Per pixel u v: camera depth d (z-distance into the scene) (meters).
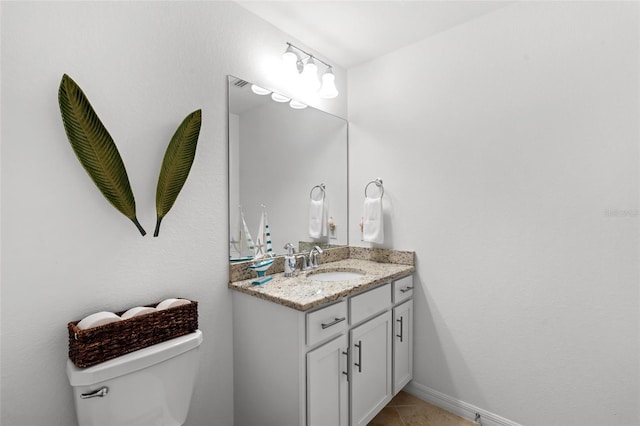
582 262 1.52
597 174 1.47
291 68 1.84
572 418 1.56
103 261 1.24
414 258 2.09
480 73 1.81
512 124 1.70
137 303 1.33
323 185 2.22
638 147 1.38
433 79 1.99
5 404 1.05
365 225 2.19
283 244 1.95
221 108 1.63
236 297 1.65
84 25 1.19
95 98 1.22
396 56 2.17
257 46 1.81
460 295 1.90
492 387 1.79
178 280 1.46
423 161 2.04
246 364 1.61
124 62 1.29
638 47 1.38
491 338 1.79
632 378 1.41
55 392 1.13
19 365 1.07
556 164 1.58
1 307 1.04
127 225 1.30
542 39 1.61
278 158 1.91
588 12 1.49
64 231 1.15
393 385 1.91
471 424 1.82
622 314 1.43
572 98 1.53
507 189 1.72
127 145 1.30
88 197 1.20
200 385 1.55
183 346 1.24
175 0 1.46
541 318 1.63
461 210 1.89
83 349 1.02
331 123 2.28
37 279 1.10
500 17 1.74
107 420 1.06
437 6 1.72
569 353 1.56
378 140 2.26
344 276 2.03
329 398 1.47
